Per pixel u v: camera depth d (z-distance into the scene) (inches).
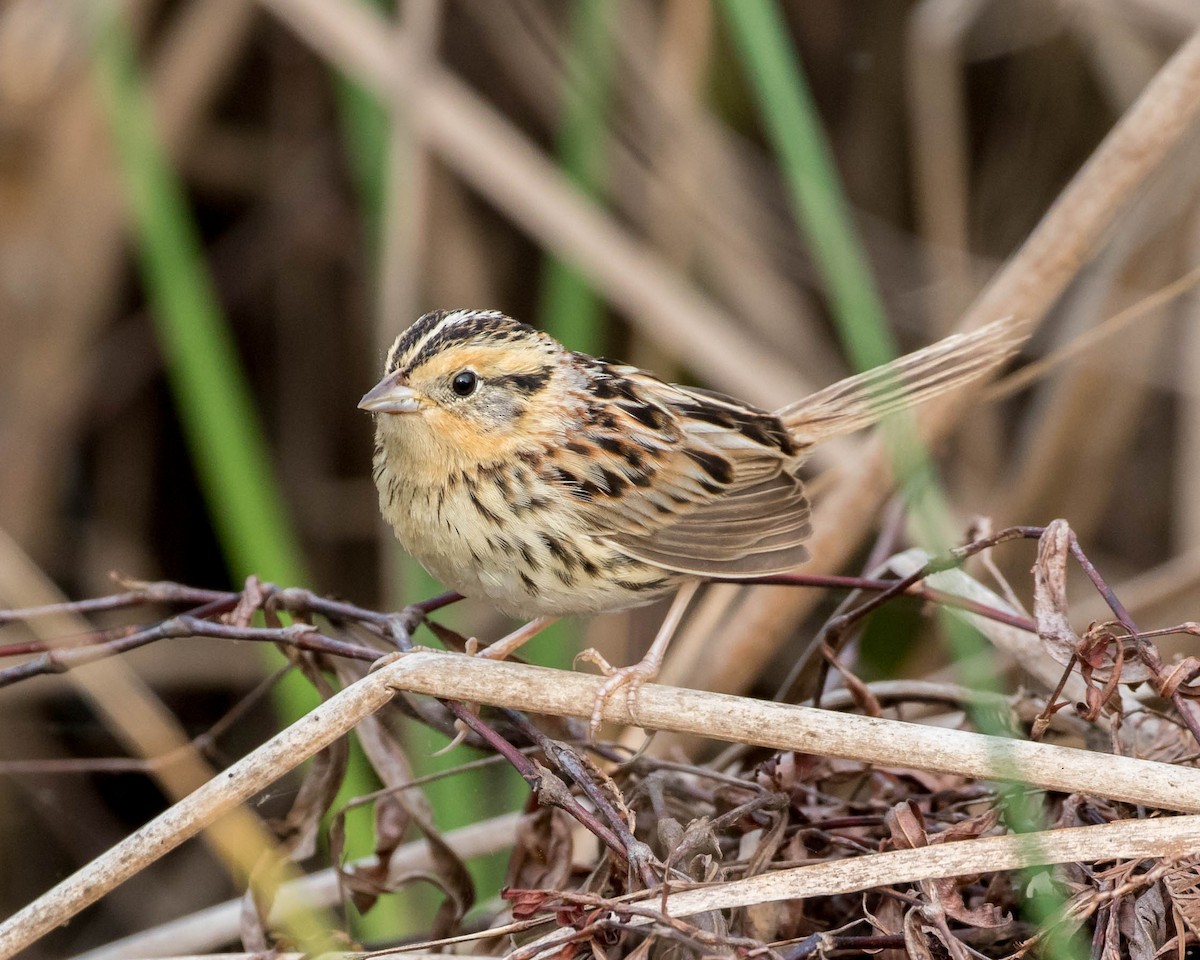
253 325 531.2
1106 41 496.4
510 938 283.4
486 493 310.8
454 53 530.0
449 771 296.8
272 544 364.5
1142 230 463.5
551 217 460.4
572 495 314.5
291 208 525.0
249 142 524.1
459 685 256.1
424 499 313.1
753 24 321.7
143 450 526.3
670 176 504.1
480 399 309.1
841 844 276.7
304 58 516.7
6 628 474.3
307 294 529.3
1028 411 539.2
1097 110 521.3
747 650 390.6
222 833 287.3
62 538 511.5
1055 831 235.5
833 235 317.4
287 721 403.2
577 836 331.3
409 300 448.1
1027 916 255.9
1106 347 462.9
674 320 467.2
